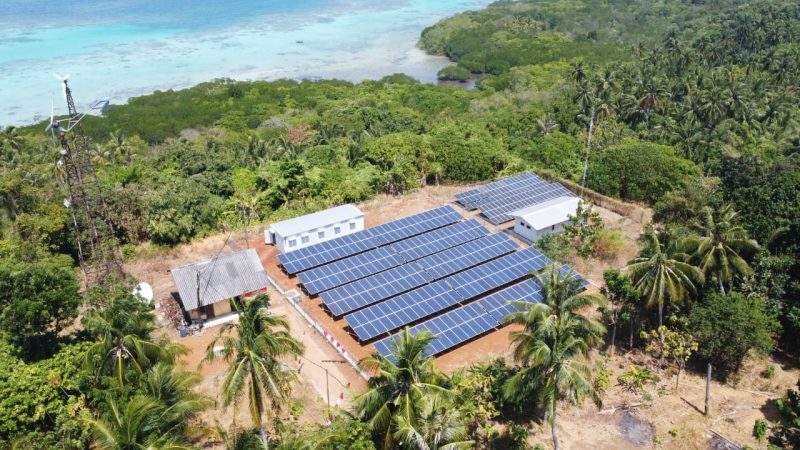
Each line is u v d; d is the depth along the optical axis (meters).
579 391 41.69
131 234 74.38
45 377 42.31
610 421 49.41
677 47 170.38
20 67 193.38
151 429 33.06
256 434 38.75
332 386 50.84
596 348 57.06
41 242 67.31
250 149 102.06
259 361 37.03
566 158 100.38
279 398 38.34
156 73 190.75
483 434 46.78
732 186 73.62
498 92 160.75
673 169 86.12
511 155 101.25
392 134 100.00
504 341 57.47
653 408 50.78
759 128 118.25
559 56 196.88
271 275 68.69
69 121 58.06
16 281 47.84
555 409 45.78
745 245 56.28
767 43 179.62
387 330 56.03
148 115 142.88
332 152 99.69
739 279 58.50
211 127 141.00
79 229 69.38
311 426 43.97
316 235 74.44
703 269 55.03
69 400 42.06
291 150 101.50
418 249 70.56
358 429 37.47
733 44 178.62
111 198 73.75
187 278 60.16
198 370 46.91
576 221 73.88
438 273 65.94
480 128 113.31
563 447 46.38
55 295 48.50
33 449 38.41
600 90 136.38
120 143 108.75
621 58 192.50
